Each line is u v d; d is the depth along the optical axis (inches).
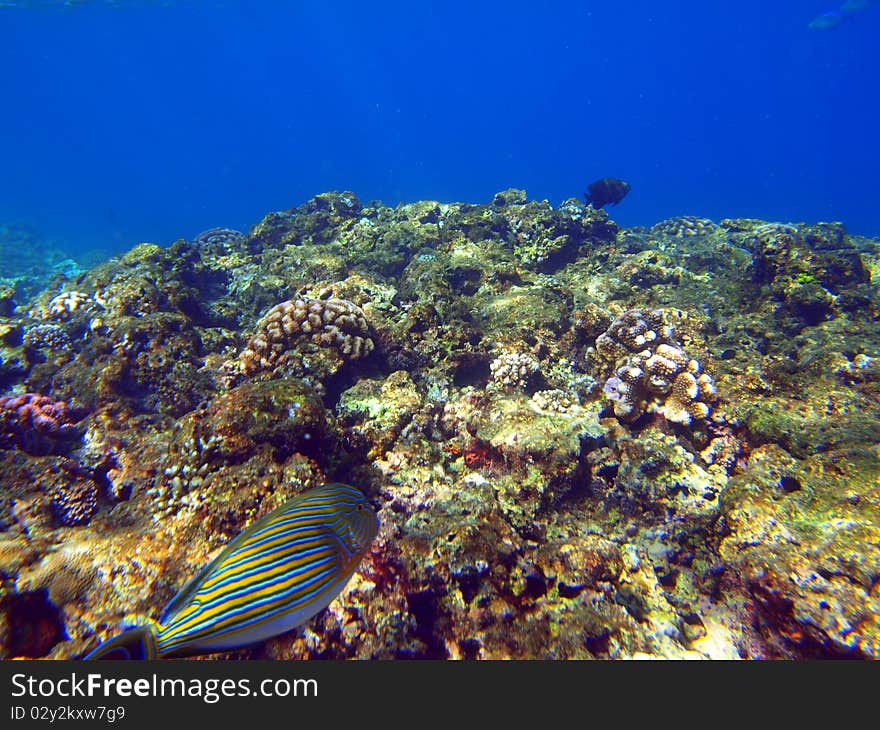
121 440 34.6
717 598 23.7
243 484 23.8
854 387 37.8
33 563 20.9
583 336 44.5
